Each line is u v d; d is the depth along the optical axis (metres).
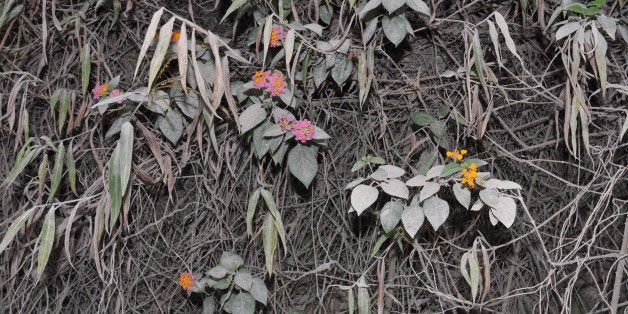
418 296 1.90
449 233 1.89
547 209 1.91
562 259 1.69
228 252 1.77
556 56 1.61
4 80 1.89
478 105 1.62
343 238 1.89
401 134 1.81
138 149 1.81
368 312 1.60
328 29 1.77
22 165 1.49
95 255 1.56
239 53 1.67
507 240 1.90
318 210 1.92
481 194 1.37
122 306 1.86
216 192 1.89
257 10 1.66
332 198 1.90
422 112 1.72
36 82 1.82
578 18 1.44
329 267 1.84
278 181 1.85
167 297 1.98
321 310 1.96
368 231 1.88
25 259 1.82
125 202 1.65
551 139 1.85
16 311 1.96
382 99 1.76
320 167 1.90
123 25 1.84
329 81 1.80
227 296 1.72
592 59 1.45
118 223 1.87
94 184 1.67
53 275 1.96
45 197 1.90
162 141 1.77
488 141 1.81
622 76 1.64
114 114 1.78
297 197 1.91
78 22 1.72
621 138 1.55
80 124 1.88
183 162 1.76
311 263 1.94
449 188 1.81
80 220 1.88
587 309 2.01
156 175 1.82
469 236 1.89
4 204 1.94
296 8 1.74
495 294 1.94
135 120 1.66
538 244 1.91
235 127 1.78
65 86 1.86
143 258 1.94
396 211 1.49
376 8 1.56
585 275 2.00
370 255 1.85
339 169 1.88
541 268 1.91
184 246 1.93
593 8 1.35
